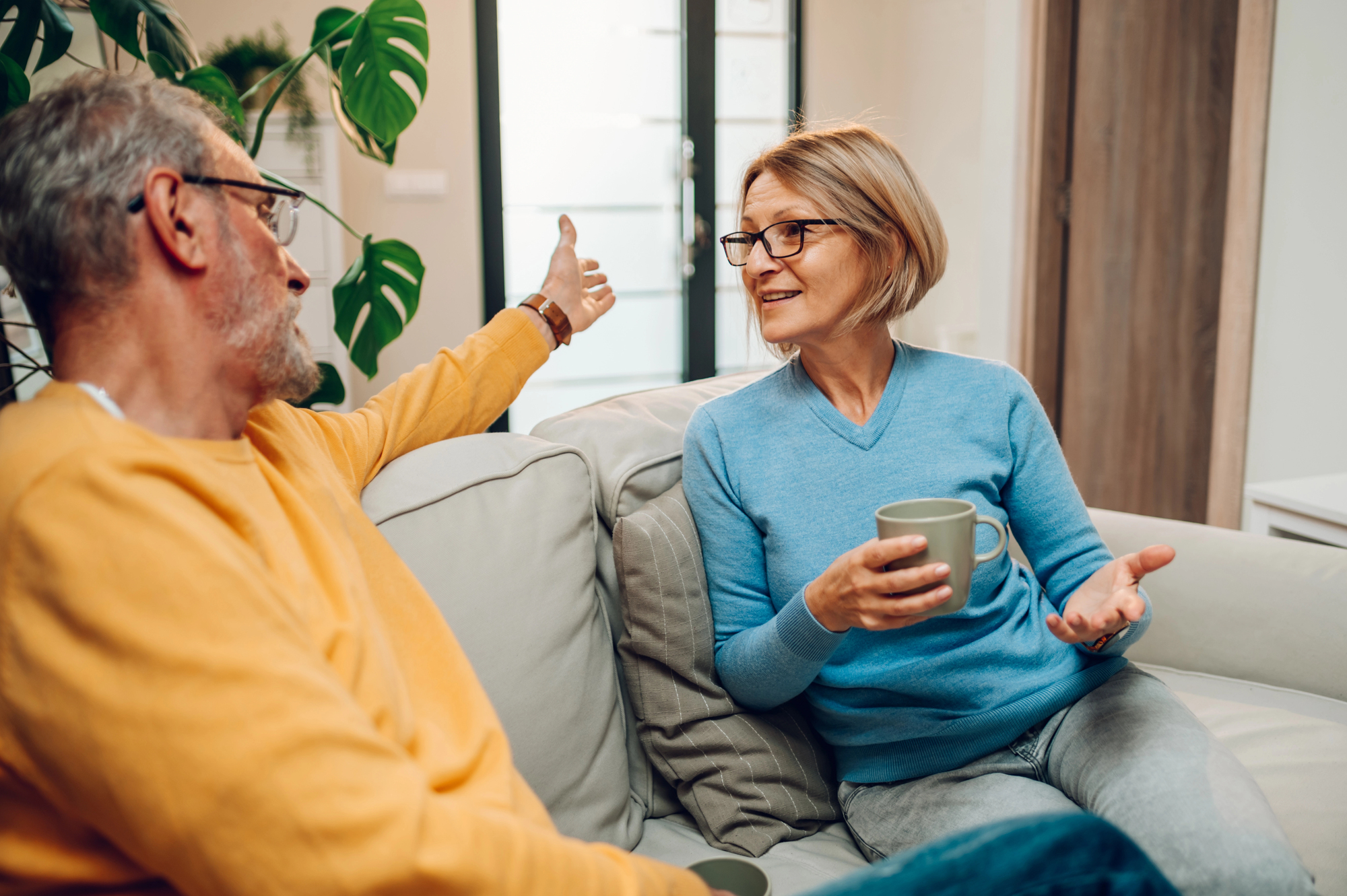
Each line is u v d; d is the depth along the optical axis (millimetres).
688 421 1280
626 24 4367
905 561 843
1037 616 1129
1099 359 3326
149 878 618
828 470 1113
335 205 3521
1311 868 930
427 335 4152
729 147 4578
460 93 4039
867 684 1072
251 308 732
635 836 1091
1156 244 3305
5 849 601
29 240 653
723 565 1146
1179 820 873
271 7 3650
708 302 4645
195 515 607
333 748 555
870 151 1106
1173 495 3461
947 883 593
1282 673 1309
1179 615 1389
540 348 1242
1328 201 2453
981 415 1130
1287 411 2621
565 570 1070
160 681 538
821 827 1141
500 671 978
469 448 1100
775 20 4531
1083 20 3137
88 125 657
